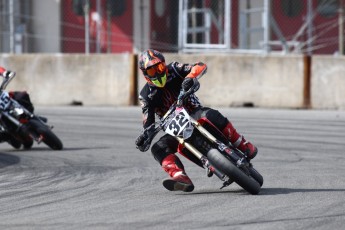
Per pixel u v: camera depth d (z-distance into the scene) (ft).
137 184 95.25
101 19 293.64
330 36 271.49
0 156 126.11
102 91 220.02
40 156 125.39
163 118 84.02
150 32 293.23
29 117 131.13
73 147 137.59
